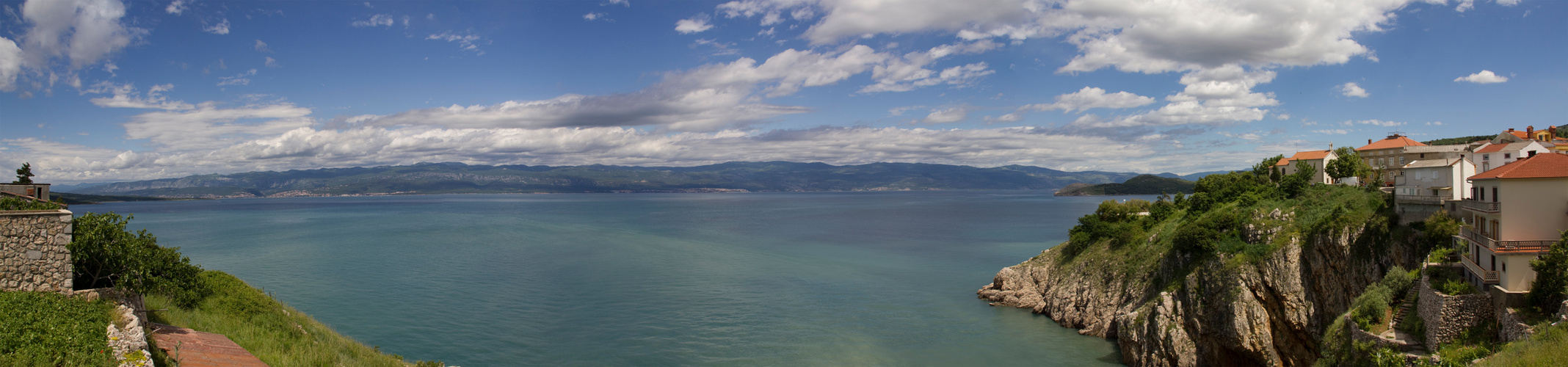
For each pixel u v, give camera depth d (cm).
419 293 8538
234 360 2998
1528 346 3241
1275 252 5703
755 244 14338
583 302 8062
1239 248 5966
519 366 5762
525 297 8369
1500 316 3769
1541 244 3759
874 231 17588
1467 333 3869
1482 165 8275
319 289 8725
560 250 13000
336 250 12962
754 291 8731
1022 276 8356
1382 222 5347
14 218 2714
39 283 2766
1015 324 7125
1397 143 9631
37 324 2419
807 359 6034
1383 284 4669
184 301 3781
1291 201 6375
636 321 7188
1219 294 5794
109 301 2933
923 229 18262
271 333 3800
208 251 12862
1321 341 5047
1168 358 5734
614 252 12769
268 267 10638
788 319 7338
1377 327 4422
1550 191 3947
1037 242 14225
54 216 2827
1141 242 7425
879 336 6700
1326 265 5484
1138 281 6819
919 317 7412
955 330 6900
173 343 3023
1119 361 6053
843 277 9769
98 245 3028
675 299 8238
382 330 6719
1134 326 6072
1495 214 4103
